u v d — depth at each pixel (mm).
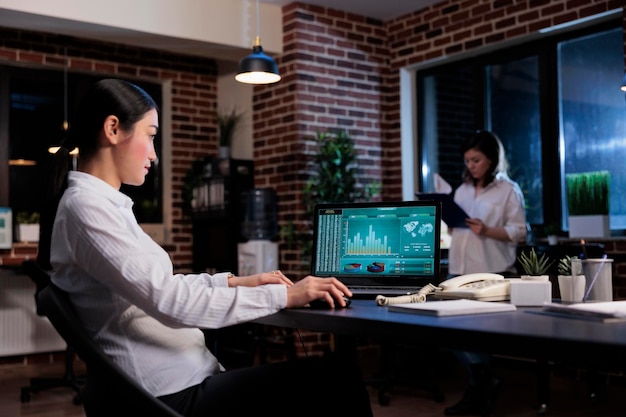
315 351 5508
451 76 5961
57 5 4695
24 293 5727
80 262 1553
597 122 4969
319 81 5738
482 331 1267
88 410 1485
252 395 1636
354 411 1694
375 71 6094
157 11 5078
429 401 4449
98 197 1592
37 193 6117
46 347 5805
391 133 6164
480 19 5441
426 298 1941
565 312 1540
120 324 1592
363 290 2139
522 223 4223
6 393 4957
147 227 6398
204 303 1541
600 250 3652
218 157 6500
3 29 5715
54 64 5957
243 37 5484
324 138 5621
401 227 2197
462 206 4426
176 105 6609
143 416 1365
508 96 5520
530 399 4469
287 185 5676
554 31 5074
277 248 5676
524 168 5414
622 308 1478
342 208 2291
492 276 2021
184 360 1646
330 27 5824
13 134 6027
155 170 6570
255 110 6035
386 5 5777
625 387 4453
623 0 4539
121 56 6297
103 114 1677
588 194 4633
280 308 1641
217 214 6031
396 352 4898
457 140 5895
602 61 4926
